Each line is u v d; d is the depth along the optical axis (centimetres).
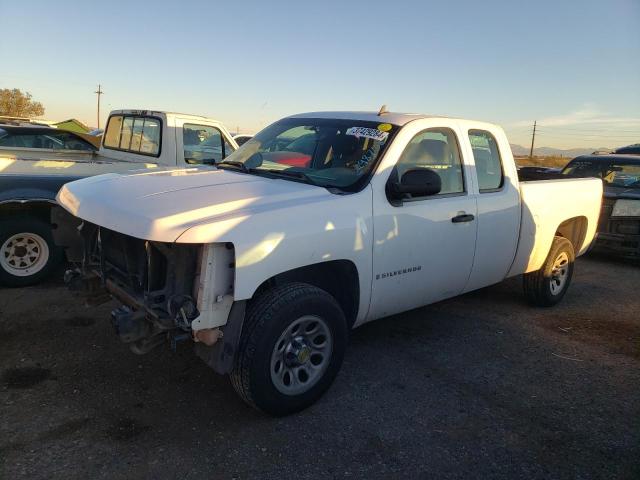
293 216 320
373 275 376
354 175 381
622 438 338
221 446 303
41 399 341
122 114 811
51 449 290
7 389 351
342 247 346
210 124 770
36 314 483
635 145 1431
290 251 315
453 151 448
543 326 539
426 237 408
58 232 410
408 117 425
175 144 728
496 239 480
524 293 596
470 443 323
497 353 463
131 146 793
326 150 415
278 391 323
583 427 350
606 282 743
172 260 301
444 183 438
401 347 462
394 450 311
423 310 564
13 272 552
